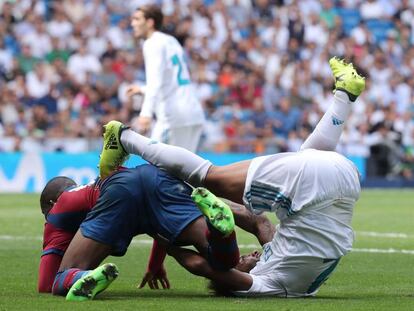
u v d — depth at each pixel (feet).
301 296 53.67
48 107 189.78
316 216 52.44
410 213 129.70
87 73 193.16
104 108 188.85
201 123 98.48
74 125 183.42
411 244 89.92
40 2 215.92
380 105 212.02
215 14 221.66
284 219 53.16
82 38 206.18
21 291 56.44
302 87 209.77
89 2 217.97
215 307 48.52
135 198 52.54
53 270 55.26
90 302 50.08
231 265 51.78
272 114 197.67
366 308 48.73
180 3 222.28
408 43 239.30
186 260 52.65
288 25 224.74
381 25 242.37
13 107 184.55
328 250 52.70
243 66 207.92
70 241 55.72
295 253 52.60
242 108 200.64
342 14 240.12
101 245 52.54
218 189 53.47
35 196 159.12
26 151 180.04
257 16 229.45
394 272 68.49
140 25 96.73
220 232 49.80
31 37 204.23
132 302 50.34
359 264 73.51
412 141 203.62
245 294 52.90
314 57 218.38
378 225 111.65
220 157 183.73
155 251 57.77
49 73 193.06
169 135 96.99
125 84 195.52
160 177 53.01
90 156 174.70
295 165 52.42
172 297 53.52
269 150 190.29
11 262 73.56
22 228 104.01
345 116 56.49
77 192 55.62
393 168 198.80
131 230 53.16
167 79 96.53
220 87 202.39
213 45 216.74
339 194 52.60
